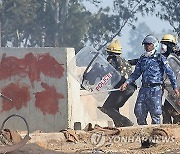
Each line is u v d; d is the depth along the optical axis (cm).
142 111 2438
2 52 2816
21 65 2759
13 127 2773
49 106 2681
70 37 9656
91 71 2577
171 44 2525
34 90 2725
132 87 2614
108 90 2577
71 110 2647
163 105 2589
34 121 2725
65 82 2630
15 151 1525
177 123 2494
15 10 9438
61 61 2642
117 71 2573
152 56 2412
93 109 3070
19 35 9638
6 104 2798
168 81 2469
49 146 1948
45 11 9581
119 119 2628
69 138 2066
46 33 9650
